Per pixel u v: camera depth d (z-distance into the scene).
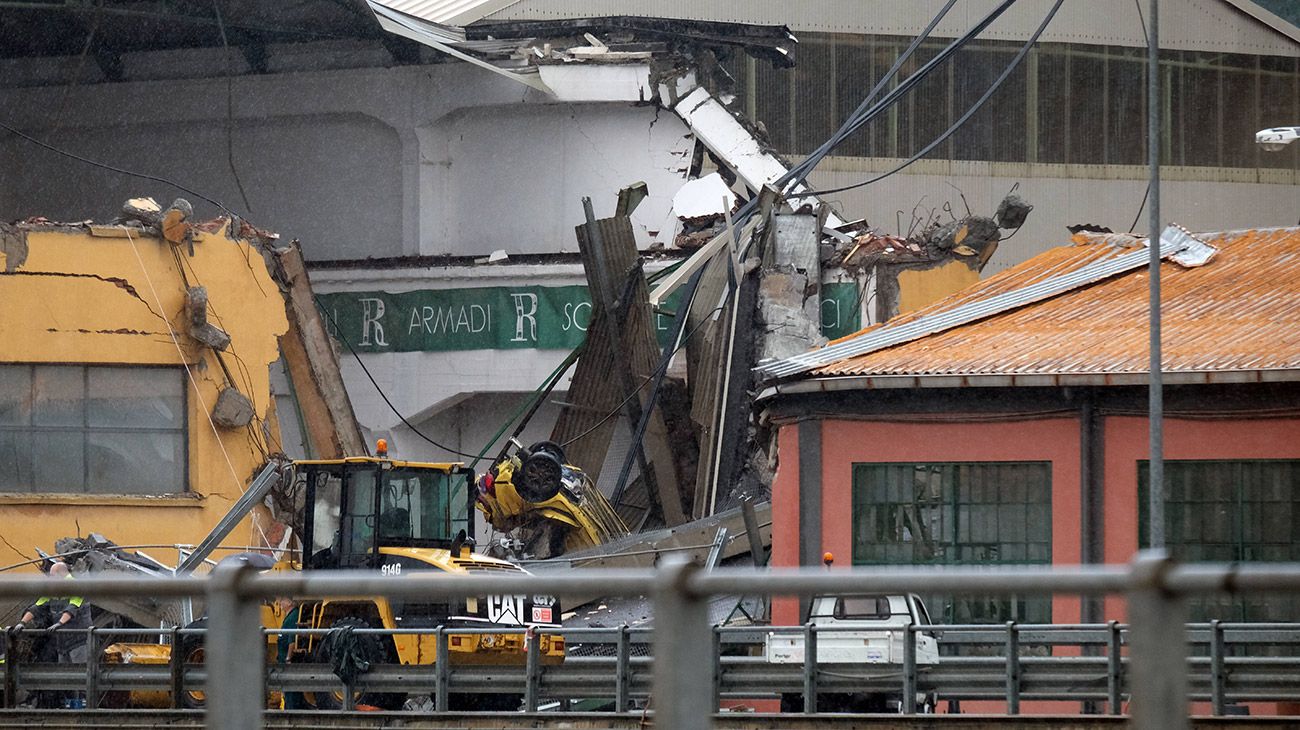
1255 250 109.31
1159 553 13.50
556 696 66.56
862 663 66.44
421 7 173.12
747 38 163.38
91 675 69.12
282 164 165.50
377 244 162.88
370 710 67.94
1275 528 89.12
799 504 95.81
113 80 168.25
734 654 90.88
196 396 115.81
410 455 158.00
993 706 81.81
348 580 15.70
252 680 15.86
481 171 161.38
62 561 95.44
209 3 151.38
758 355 137.88
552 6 181.38
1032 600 91.19
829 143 159.00
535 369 154.00
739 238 144.88
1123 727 57.34
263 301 120.88
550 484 126.19
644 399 142.62
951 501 93.62
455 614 80.50
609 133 158.62
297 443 150.25
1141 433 91.25
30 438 112.88
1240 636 74.31
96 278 114.56
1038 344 96.94
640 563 119.25
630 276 143.88
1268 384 89.00
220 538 94.31
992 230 144.50
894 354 97.81
